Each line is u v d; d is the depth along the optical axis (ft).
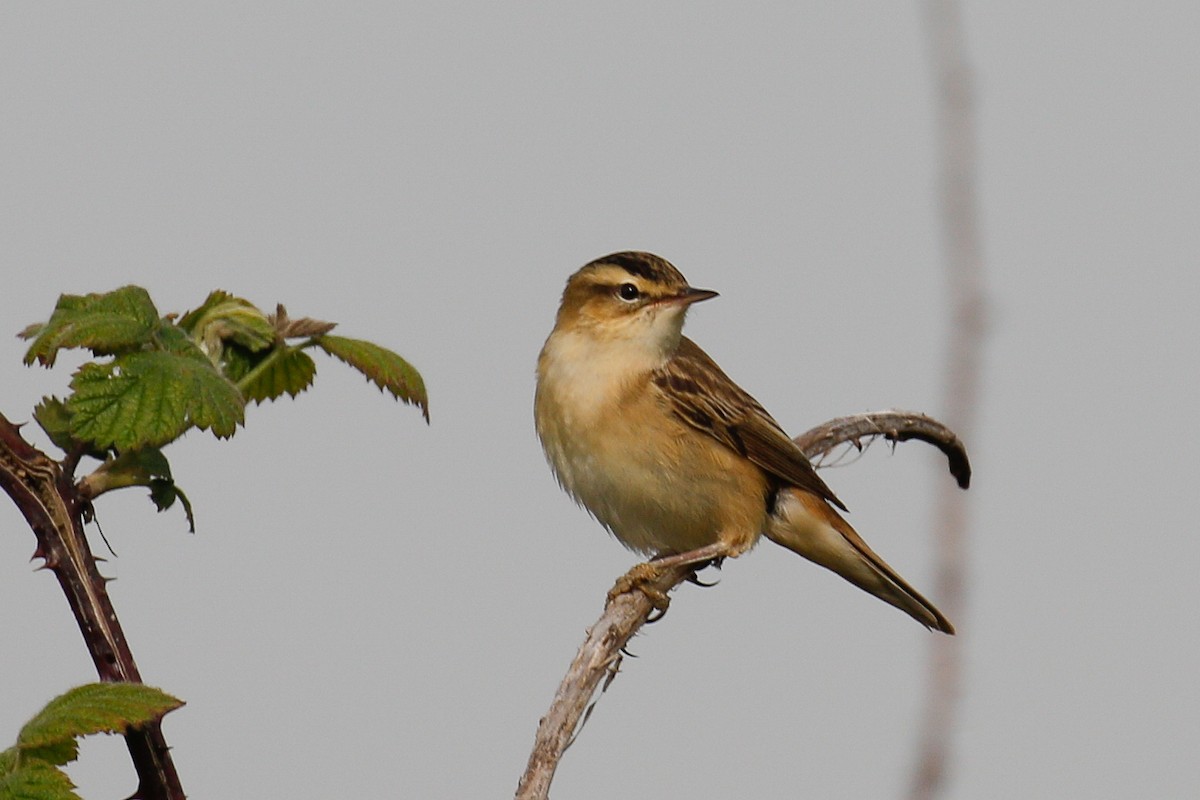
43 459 18.19
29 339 20.34
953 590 18.70
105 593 18.16
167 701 16.52
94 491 19.12
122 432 18.58
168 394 19.07
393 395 22.89
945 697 17.93
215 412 19.16
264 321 22.58
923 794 17.44
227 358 22.81
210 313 22.52
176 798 17.62
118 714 16.25
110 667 17.92
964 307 19.71
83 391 18.89
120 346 20.03
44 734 15.94
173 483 19.93
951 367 19.52
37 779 15.37
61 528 18.15
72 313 20.25
